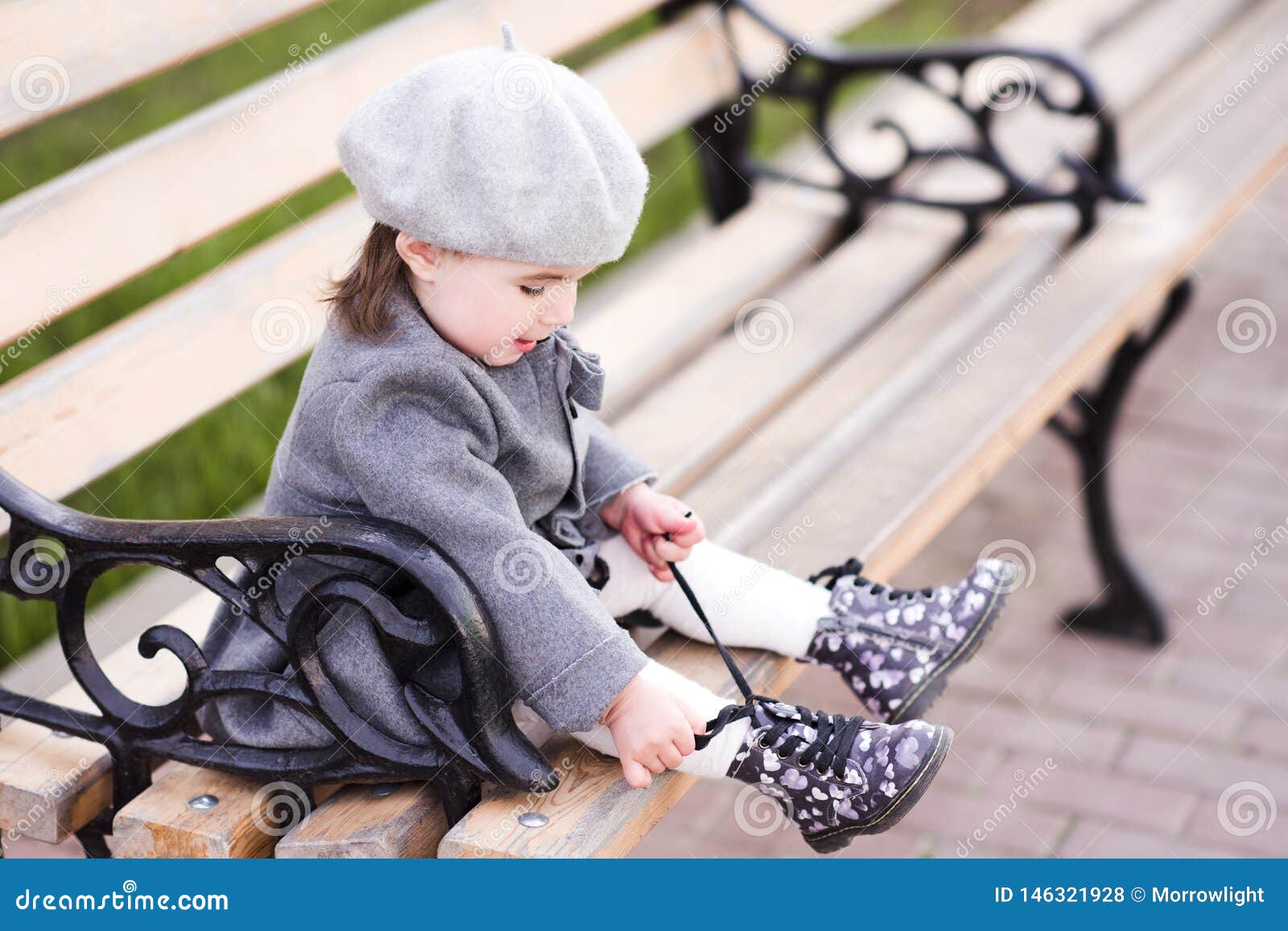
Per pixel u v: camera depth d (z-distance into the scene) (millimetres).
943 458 3225
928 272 4125
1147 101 4977
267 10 3225
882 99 5648
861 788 2332
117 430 2836
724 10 4566
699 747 2262
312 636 2156
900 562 3072
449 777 2193
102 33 2859
